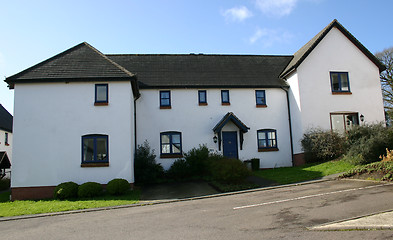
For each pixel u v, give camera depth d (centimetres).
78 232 751
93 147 1432
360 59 1995
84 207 1078
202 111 1897
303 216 765
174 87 1875
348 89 1952
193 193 1277
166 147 1831
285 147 1973
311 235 617
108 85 1484
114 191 1290
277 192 1145
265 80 2045
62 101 1444
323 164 1631
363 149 1411
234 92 1958
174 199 1168
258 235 637
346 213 762
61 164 1398
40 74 1448
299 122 1880
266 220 752
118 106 1472
